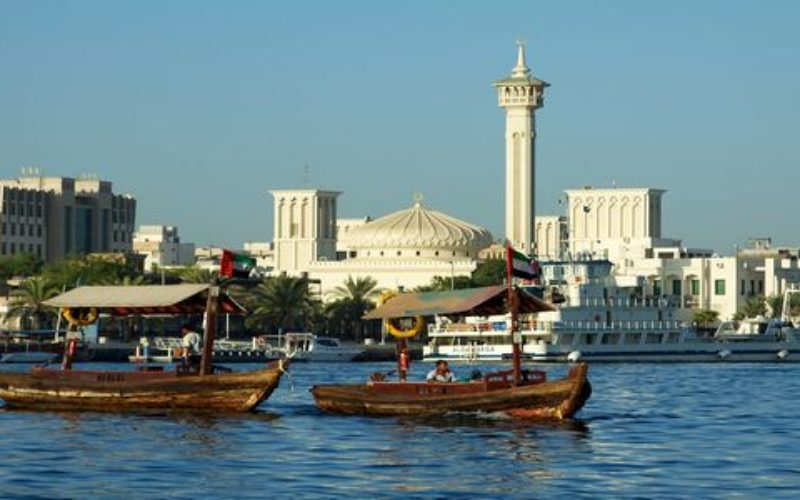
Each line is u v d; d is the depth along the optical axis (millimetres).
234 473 104625
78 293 158625
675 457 115562
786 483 101312
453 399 142625
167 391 148750
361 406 146125
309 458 113438
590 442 125125
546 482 101625
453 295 153125
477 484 100562
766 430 138750
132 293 155875
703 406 173125
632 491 97938
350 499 94125
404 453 116938
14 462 109625
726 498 95000
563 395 139000
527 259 147125
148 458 112375
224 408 147875
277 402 168500
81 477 102000
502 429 134250
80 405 151375
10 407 154125
